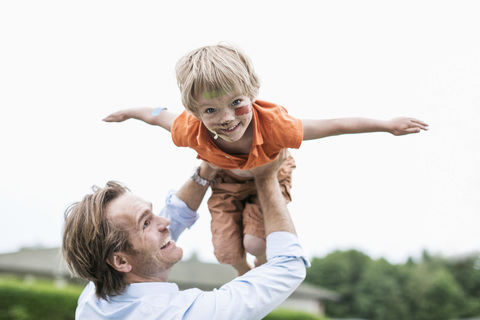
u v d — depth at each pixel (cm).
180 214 280
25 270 1738
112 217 231
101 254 229
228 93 214
